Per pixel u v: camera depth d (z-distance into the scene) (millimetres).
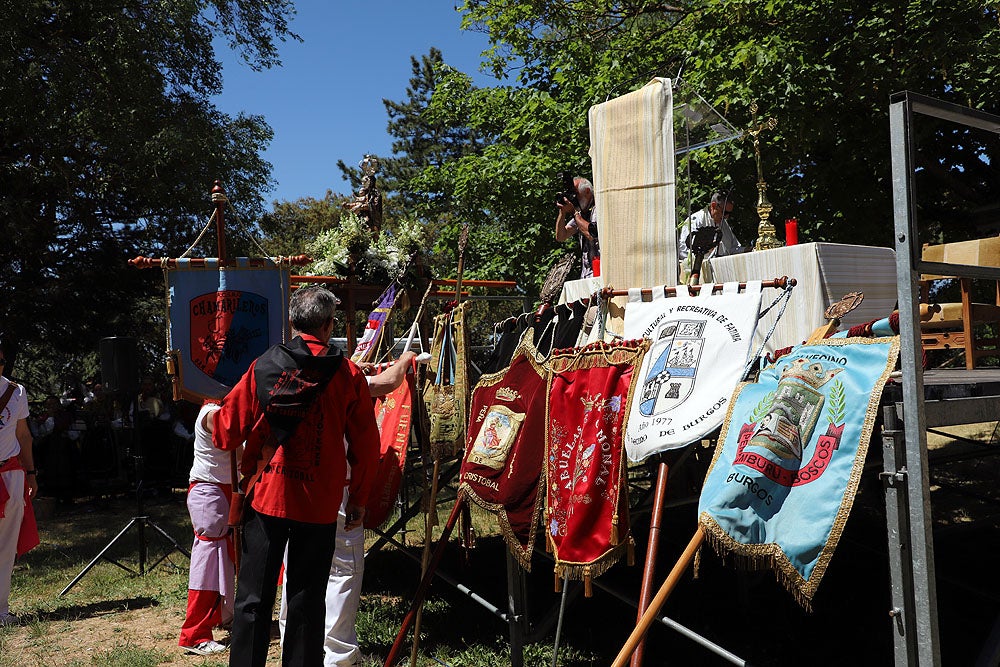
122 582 6820
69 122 16016
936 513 7422
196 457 5066
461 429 4543
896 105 2738
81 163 16812
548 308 4348
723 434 3061
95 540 8891
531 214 13250
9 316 17141
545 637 4879
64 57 16016
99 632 5422
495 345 4738
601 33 14570
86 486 11508
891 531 2701
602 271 4871
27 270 17641
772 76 9938
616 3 14812
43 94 15852
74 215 17750
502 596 5840
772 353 3217
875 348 2842
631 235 4707
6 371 17906
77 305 18078
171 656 4855
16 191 16703
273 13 18547
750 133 5695
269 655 4812
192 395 5590
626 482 3521
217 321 5707
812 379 2928
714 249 5062
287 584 3711
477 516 8898
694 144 5711
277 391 3666
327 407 3729
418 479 10727
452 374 4734
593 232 5719
